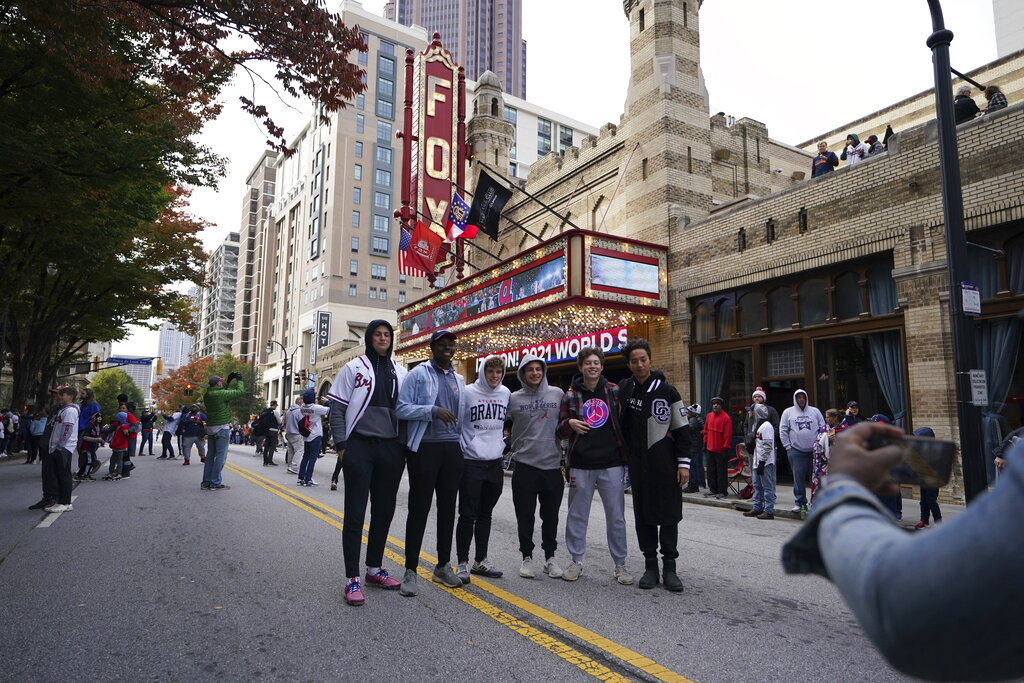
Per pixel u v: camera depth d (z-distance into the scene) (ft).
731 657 11.97
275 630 13.29
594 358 17.81
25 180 34.68
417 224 74.54
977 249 34.81
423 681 10.84
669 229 55.01
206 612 14.43
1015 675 2.37
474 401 18.06
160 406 275.39
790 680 10.95
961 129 35.12
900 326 37.81
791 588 16.99
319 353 171.73
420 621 13.91
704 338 51.52
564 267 52.39
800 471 31.04
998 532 2.10
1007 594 2.07
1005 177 33.12
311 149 280.72
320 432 41.24
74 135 33.22
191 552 20.43
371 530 16.74
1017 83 64.95
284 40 22.50
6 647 12.26
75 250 46.37
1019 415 32.58
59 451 28.81
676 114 57.67
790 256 44.19
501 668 11.37
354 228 250.37
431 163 76.79
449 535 16.88
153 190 49.06
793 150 81.56
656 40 59.47
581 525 17.83
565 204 74.33
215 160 40.93
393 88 268.41
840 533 2.82
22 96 31.83
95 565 18.67
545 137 345.31
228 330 492.95
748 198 52.60
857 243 39.96
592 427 17.69
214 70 25.95
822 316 42.86
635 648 12.39
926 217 36.50
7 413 71.61
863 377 40.32
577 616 14.35
